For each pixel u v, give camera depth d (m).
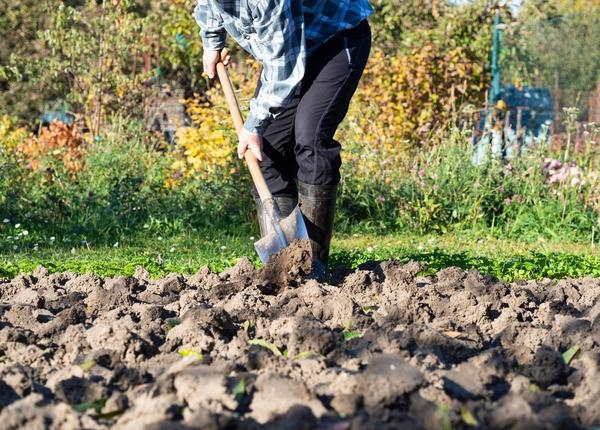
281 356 3.70
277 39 5.08
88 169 13.03
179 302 5.01
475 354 3.97
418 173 12.63
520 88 18.19
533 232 11.86
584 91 18.17
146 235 11.15
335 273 6.08
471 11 18.06
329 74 5.52
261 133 5.47
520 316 4.86
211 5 5.42
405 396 3.16
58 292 5.56
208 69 5.92
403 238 11.52
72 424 2.94
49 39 16.38
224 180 12.43
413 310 4.72
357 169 12.62
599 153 13.02
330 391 3.24
